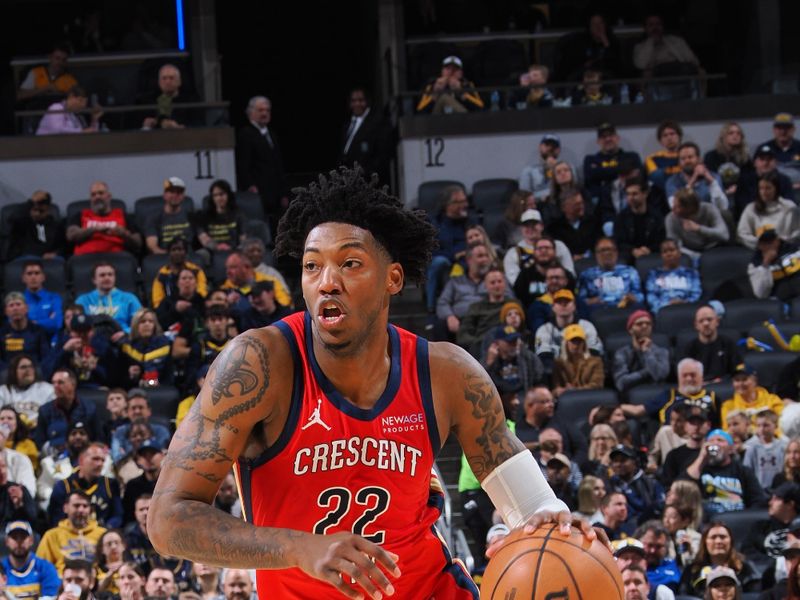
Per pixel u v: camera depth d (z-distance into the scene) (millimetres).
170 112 19438
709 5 22469
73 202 18391
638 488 12250
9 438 13195
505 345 14070
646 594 10367
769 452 12695
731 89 22188
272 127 24828
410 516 4320
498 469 4457
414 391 4262
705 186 17531
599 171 18188
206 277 16094
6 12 22469
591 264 16500
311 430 4121
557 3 22156
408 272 4293
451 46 21078
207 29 21250
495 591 4066
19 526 11297
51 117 19438
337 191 4098
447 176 19594
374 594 3619
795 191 18047
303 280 4113
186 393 14438
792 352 14531
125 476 12648
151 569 11617
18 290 16344
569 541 4105
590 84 19734
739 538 11820
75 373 14422
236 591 10539
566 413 13820
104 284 15641
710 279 16406
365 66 24469
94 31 21562
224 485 11898
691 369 13516
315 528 4199
